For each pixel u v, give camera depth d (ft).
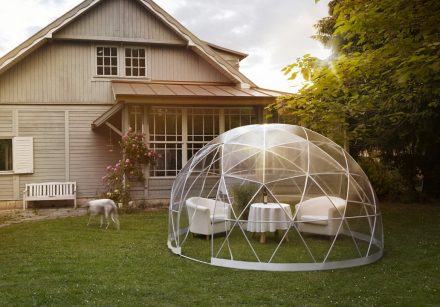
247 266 24.04
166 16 52.26
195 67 55.06
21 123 50.60
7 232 34.17
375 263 25.22
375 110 37.37
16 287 20.44
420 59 17.20
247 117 51.21
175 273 22.97
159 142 48.19
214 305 18.29
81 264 24.62
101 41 52.26
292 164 27.53
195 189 32.65
